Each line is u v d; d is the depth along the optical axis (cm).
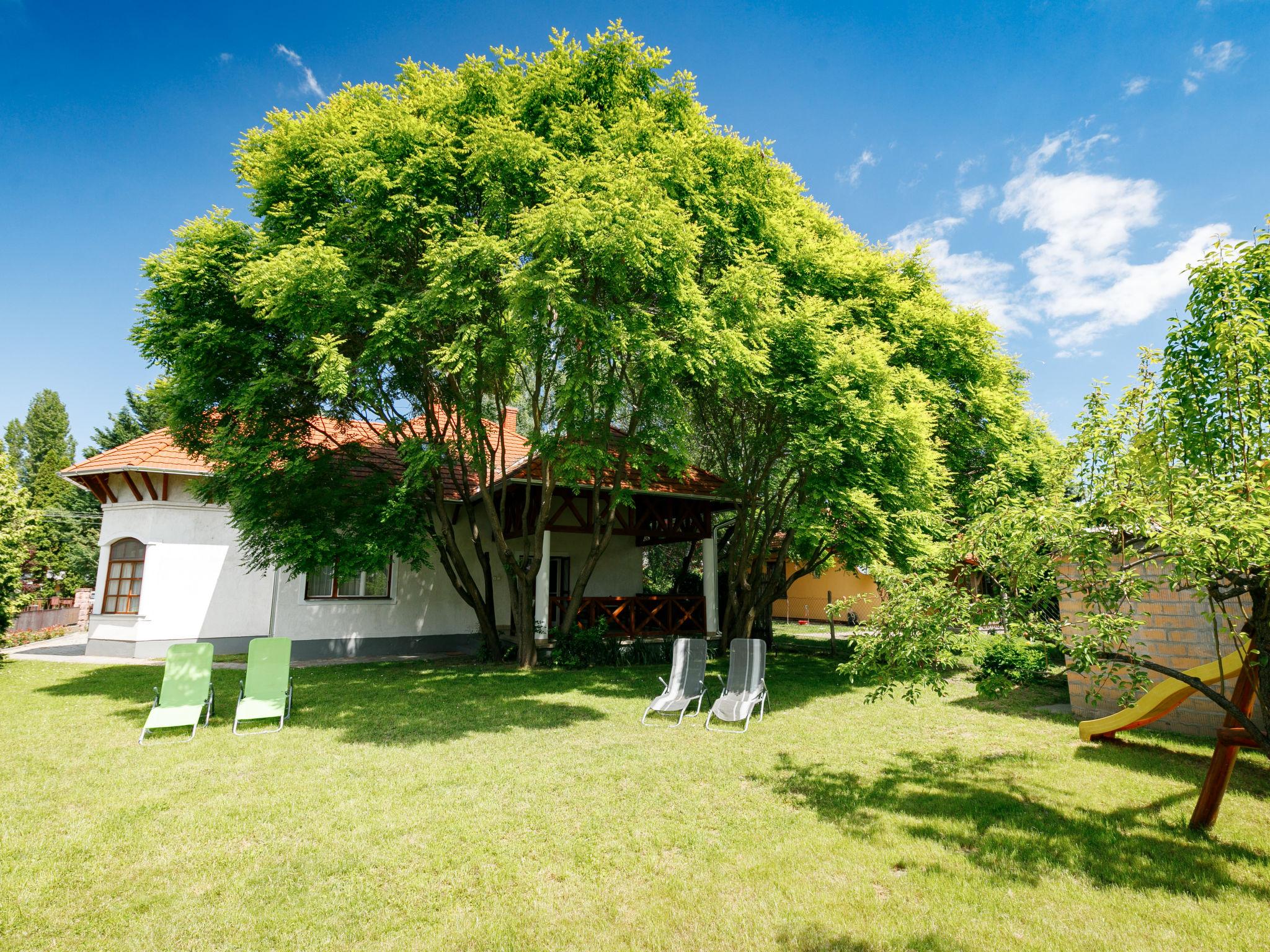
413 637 1670
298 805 531
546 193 888
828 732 805
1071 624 440
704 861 434
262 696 852
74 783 584
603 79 1024
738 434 1460
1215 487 388
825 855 443
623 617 1700
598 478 1245
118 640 1536
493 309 894
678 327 843
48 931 343
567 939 340
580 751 705
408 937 341
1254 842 458
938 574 532
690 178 966
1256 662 443
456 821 502
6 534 1259
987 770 642
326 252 809
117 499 1628
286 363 1053
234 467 1038
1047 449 1360
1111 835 472
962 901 379
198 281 991
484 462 1222
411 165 878
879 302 1288
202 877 407
